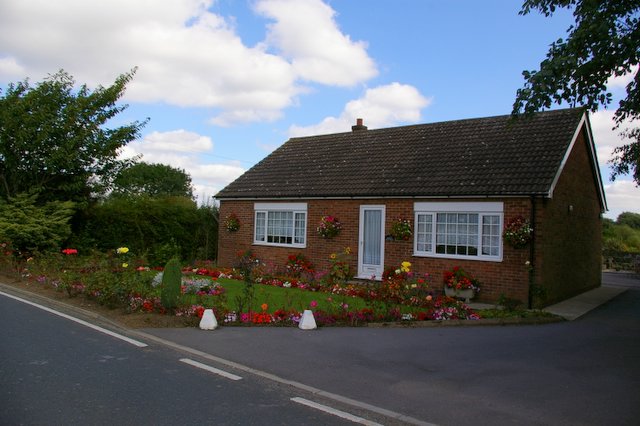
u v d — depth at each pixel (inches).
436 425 208.5
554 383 270.8
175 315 406.6
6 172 797.9
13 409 204.8
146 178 2353.6
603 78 373.7
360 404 230.2
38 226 713.6
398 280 520.7
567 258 650.2
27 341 318.3
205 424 198.7
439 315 448.5
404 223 640.4
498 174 598.5
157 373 264.4
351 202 701.9
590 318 511.8
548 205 574.9
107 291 435.5
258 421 204.8
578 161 690.8
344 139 877.8
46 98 786.8
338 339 361.4
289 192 767.1
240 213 840.9
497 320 453.4
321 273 664.4
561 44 361.1
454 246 610.9
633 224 2412.6
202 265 795.4
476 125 738.8
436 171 661.3
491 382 270.2
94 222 830.5
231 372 273.4
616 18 360.8
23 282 569.3
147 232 877.2
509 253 566.3
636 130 630.5
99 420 197.5
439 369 293.0
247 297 443.5
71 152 784.3
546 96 355.6
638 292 781.9
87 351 301.6
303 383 258.4
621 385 269.4
